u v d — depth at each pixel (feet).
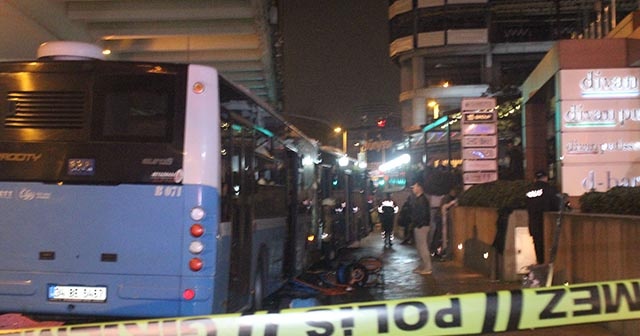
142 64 24.32
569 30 234.58
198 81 24.13
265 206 34.19
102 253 23.82
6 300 24.12
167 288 23.53
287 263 42.42
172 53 78.74
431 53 246.27
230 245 26.22
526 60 243.60
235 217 27.20
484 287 42.09
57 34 63.93
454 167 96.02
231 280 26.55
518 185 44.68
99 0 61.21
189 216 23.62
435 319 14.16
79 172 24.13
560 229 34.12
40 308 24.02
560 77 63.57
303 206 47.19
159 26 68.90
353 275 43.42
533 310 14.23
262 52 79.05
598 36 84.69
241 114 28.22
